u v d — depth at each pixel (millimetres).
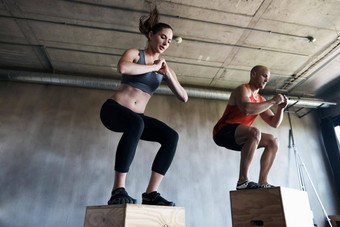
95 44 4559
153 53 1562
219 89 6074
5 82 5062
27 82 5020
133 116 1335
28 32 4262
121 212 1063
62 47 4621
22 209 4273
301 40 4520
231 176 5230
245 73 5520
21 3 3684
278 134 5906
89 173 4699
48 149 4730
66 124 4977
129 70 1323
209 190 5016
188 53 4828
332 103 5996
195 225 4691
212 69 5355
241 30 4258
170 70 1663
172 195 4820
